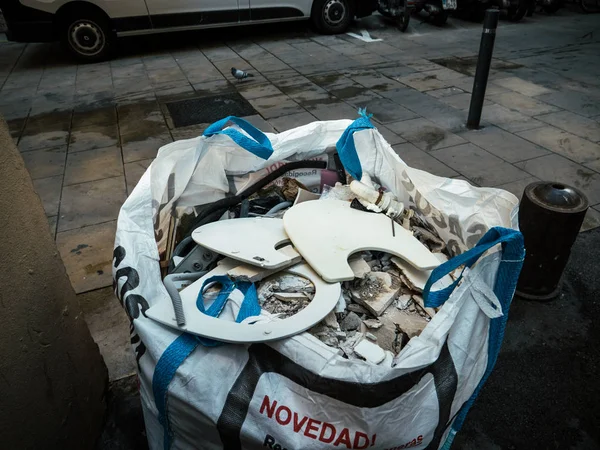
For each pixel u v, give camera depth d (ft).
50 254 3.97
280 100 14.84
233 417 3.14
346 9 22.13
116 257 3.94
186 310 3.44
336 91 15.43
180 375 3.21
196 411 3.23
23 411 3.65
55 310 4.07
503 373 5.70
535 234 6.27
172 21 19.53
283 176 5.76
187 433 3.52
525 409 5.27
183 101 15.15
